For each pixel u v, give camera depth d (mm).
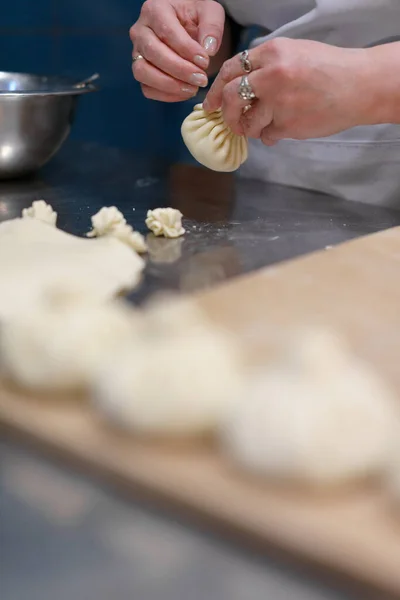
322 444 371
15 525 387
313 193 1035
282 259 750
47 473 409
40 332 443
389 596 325
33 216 820
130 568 363
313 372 409
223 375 426
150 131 1581
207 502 364
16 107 982
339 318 582
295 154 1041
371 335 556
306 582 342
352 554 332
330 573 337
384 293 628
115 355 442
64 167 1147
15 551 376
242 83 823
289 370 416
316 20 989
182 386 405
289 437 371
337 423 380
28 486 404
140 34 973
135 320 499
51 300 502
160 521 377
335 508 362
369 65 809
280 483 371
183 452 397
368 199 1010
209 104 896
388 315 589
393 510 358
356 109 821
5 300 600
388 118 836
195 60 935
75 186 1036
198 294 616
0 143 997
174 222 814
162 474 379
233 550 360
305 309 593
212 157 940
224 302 601
